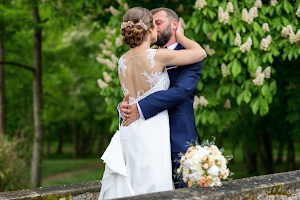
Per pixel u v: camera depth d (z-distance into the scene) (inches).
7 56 393.4
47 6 229.0
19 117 712.4
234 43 131.0
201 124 167.5
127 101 70.6
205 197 55.4
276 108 241.0
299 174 77.4
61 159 1091.9
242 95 135.9
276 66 183.2
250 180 69.6
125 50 156.8
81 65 478.6
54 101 676.7
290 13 142.2
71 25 252.4
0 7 292.4
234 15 138.4
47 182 510.0
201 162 61.3
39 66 328.2
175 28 76.0
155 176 64.5
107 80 153.6
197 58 68.1
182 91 65.6
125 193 65.7
